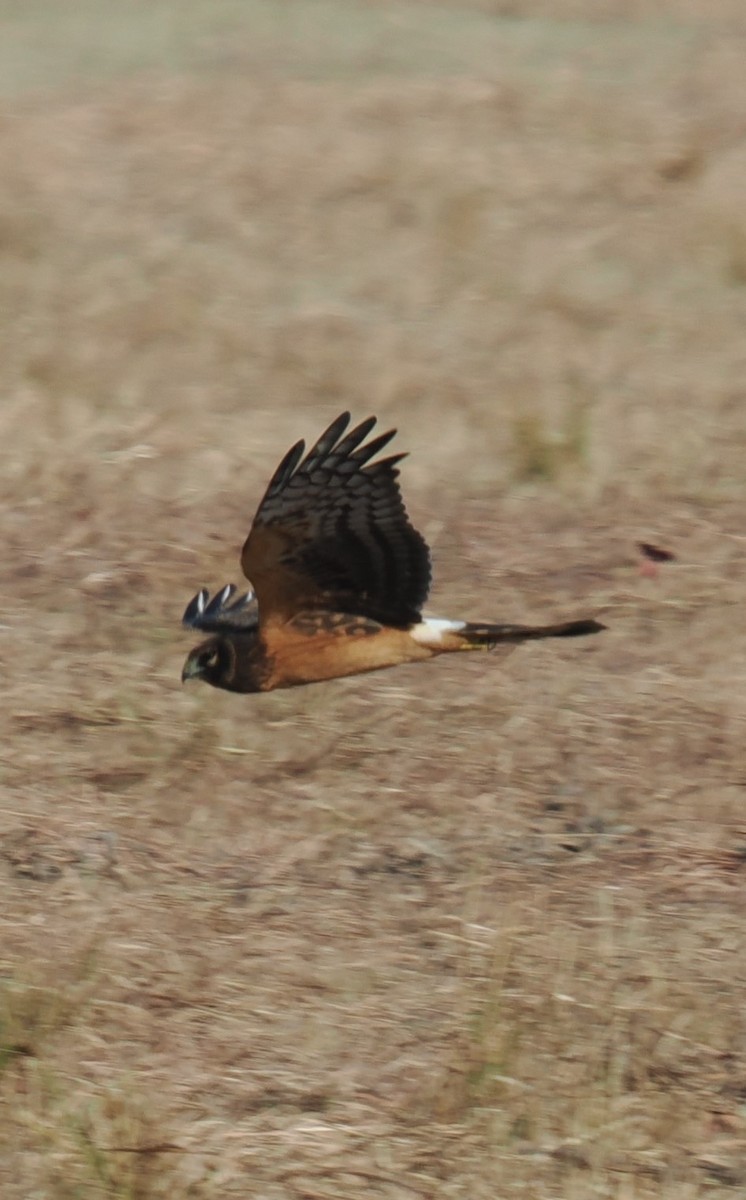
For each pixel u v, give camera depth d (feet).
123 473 104.83
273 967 64.28
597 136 169.78
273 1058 59.67
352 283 138.41
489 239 147.13
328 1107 57.52
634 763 78.38
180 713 81.10
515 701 82.79
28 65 187.01
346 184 158.30
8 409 112.27
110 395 115.75
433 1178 54.65
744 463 108.47
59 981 62.64
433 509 102.01
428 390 118.21
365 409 115.65
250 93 178.50
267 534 53.83
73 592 92.02
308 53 195.93
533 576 94.84
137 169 160.15
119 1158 54.19
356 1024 61.31
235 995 62.75
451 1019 61.62
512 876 70.33
